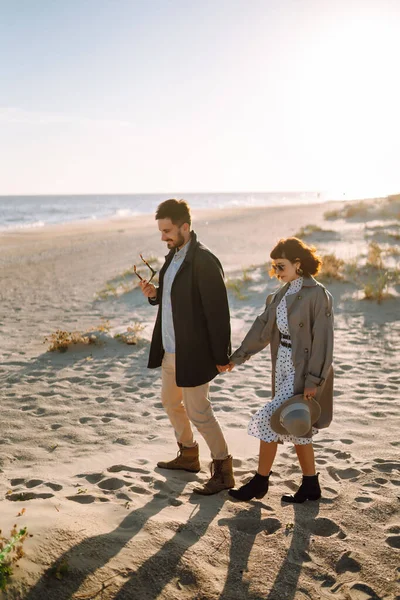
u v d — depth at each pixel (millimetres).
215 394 5891
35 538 2717
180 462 3986
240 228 29281
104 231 38312
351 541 2945
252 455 4277
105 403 5660
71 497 3504
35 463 4191
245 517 3213
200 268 3443
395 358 6957
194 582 2580
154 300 3947
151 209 97812
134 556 2715
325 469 3918
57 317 10539
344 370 6523
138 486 3662
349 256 14688
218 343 3453
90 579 2512
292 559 2789
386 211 28453
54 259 21797
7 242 32500
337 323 8922
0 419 5191
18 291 14141
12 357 7586
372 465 3922
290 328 3268
